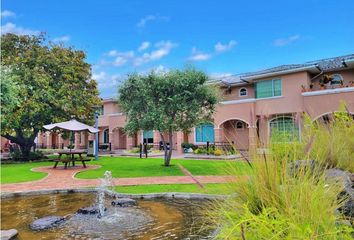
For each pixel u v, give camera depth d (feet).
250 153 10.47
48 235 19.89
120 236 19.48
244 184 9.61
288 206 7.54
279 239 6.78
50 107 78.23
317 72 76.64
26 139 81.61
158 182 38.58
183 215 24.00
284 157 9.92
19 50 79.97
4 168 58.70
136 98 54.29
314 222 6.91
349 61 68.39
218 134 87.15
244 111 82.84
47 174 48.24
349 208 8.99
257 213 8.82
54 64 80.89
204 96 53.26
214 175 43.52
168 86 52.29
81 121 86.89
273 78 80.38
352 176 13.23
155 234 19.69
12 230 20.21
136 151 98.12
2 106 53.47
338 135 16.70
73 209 26.86
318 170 9.38
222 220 9.24
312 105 70.08
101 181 40.16
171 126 52.70
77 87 85.56
